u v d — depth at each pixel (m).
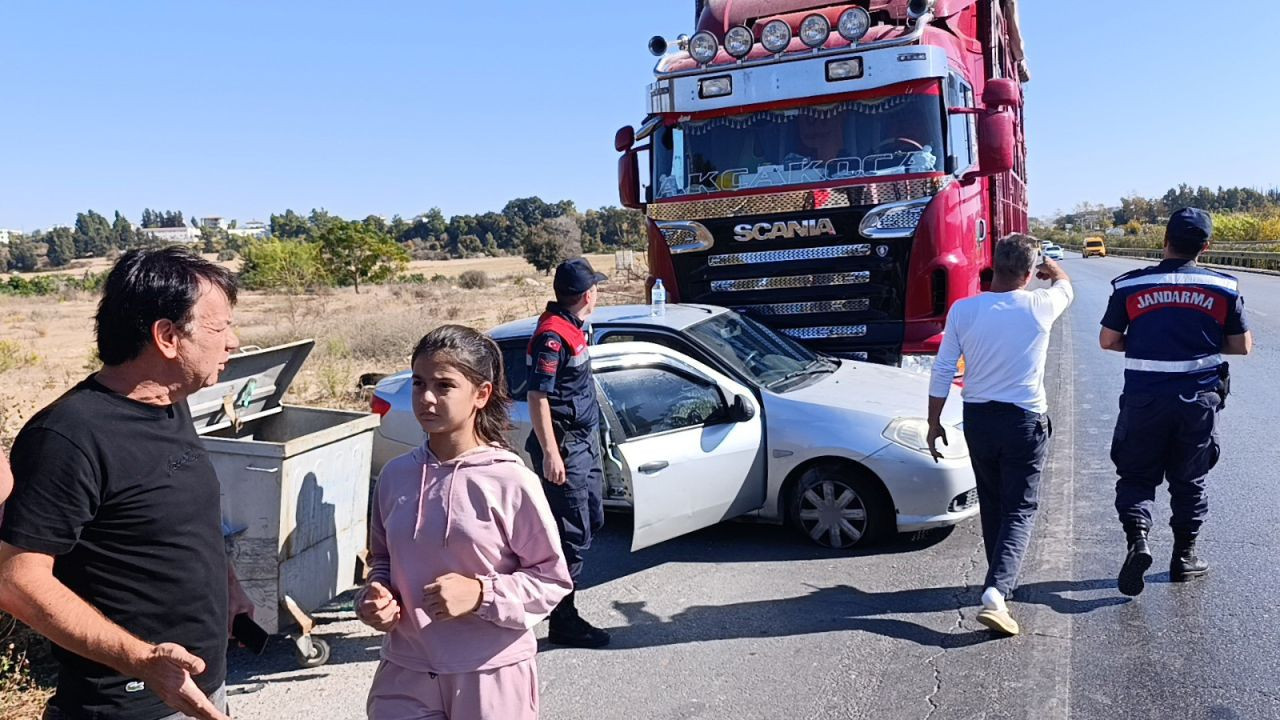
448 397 2.66
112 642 2.19
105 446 2.24
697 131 8.72
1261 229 53.28
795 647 4.79
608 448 5.79
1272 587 5.16
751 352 6.95
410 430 6.84
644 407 5.92
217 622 2.51
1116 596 5.18
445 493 2.67
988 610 4.67
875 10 8.94
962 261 8.13
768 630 5.01
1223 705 3.98
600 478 5.00
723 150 8.62
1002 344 4.78
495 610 2.57
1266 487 7.04
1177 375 4.96
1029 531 4.88
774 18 9.09
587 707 4.29
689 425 6.03
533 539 2.69
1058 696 4.13
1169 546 5.91
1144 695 4.10
